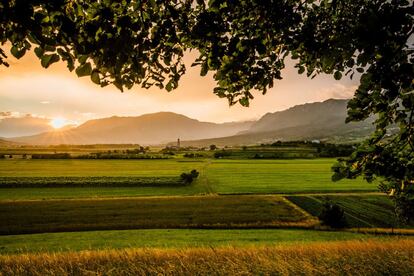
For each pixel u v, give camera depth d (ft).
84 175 367.66
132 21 12.05
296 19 13.58
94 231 130.00
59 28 10.88
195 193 248.52
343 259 37.27
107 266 37.19
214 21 12.84
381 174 15.44
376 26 10.10
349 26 14.34
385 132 15.33
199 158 645.92
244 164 500.33
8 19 10.00
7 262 39.45
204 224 141.38
